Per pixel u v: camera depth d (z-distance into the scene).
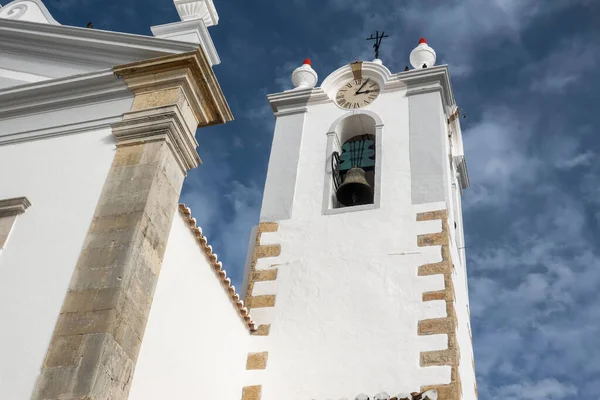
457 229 17.58
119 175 10.76
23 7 14.70
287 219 16.56
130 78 12.10
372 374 13.48
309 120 18.72
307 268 15.46
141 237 9.97
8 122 12.35
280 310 14.89
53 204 10.70
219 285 12.97
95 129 11.65
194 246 12.08
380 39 21.42
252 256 16.38
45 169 11.27
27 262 9.99
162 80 11.84
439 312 13.98
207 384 12.25
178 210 11.58
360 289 14.77
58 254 9.98
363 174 17.23
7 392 8.64
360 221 15.93
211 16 13.75
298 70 20.23
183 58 11.84
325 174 17.31
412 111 17.86
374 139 18.34
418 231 15.34
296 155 17.94
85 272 9.64
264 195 17.27
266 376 13.88
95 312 9.16
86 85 12.28
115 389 8.81
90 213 10.41
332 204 16.97
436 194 15.94
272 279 15.48
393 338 13.86
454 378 13.04
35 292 9.60
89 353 8.75
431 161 16.61
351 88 19.12
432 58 19.66
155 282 10.09
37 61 13.51
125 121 11.45
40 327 9.20
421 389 13.02
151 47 12.32
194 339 11.89
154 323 10.66
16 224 10.55
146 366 10.32
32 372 8.78
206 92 12.05
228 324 13.40
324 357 13.94
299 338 14.34
